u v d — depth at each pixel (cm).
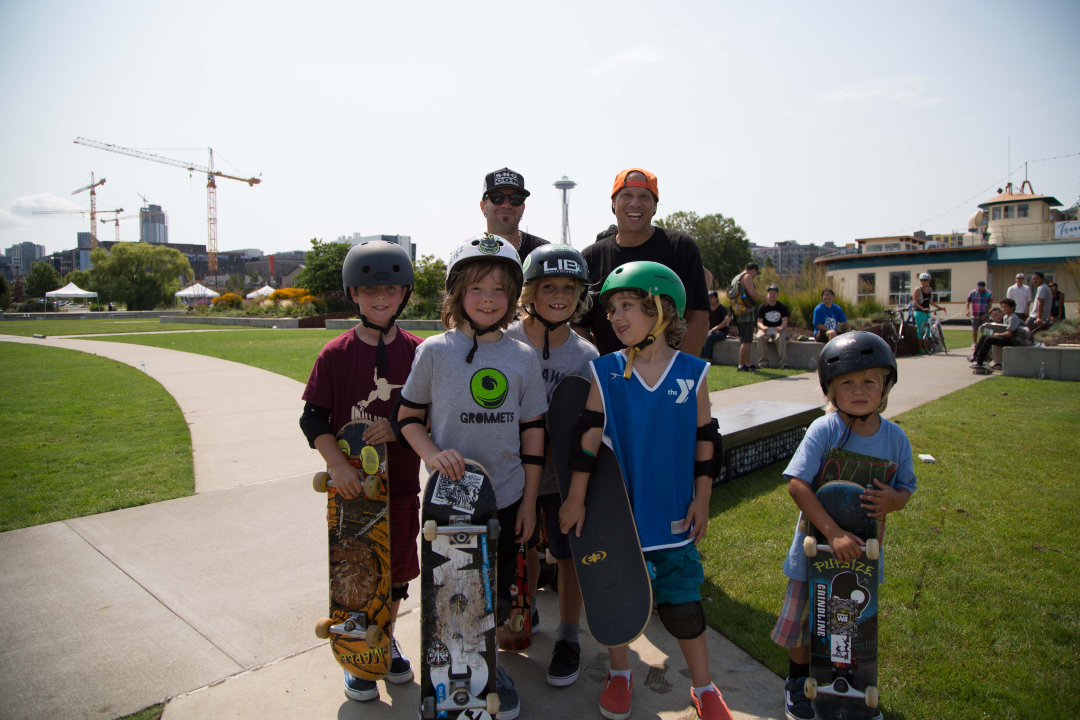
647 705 224
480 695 194
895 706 215
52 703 220
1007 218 2816
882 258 2791
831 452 210
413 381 213
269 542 361
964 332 2000
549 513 248
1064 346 991
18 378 1020
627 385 220
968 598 286
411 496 245
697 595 212
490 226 332
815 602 202
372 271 230
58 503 420
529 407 220
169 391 877
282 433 622
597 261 328
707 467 221
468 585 195
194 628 271
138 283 6538
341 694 229
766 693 229
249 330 2475
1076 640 252
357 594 216
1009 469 473
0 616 279
